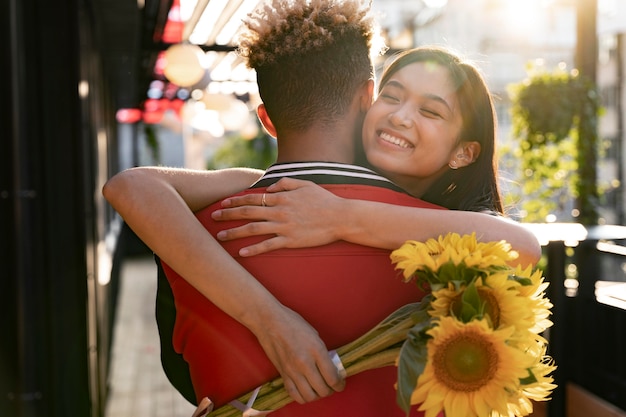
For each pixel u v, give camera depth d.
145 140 18.50
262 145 19.92
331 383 1.16
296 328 1.17
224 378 1.24
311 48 1.28
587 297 3.57
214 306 1.24
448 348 1.08
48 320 3.78
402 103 1.41
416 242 1.14
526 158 5.69
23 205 3.48
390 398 1.23
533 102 5.54
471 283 1.10
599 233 3.38
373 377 1.22
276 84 1.30
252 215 1.25
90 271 4.23
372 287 1.24
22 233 3.49
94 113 5.68
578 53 5.51
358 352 1.18
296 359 1.15
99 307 5.02
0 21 3.39
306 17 1.31
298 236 1.22
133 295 11.16
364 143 1.43
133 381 6.54
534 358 1.17
